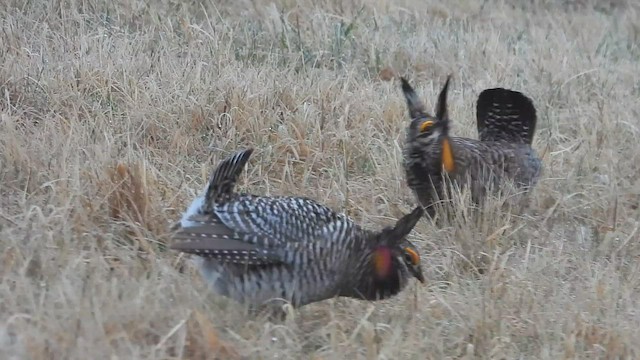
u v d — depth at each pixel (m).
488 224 13.16
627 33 27.86
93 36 17.62
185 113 15.29
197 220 10.41
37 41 17.09
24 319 9.26
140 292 9.97
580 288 12.07
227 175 10.53
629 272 13.05
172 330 9.33
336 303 11.29
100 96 15.51
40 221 11.38
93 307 9.52
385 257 10.70
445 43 21.58
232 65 17.45
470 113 17.36
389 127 16.11
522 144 14.48
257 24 20.75
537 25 27.09
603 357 10.73
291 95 16.19
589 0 31.22
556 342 10.81
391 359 9.82
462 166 13.27
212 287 10.60
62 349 8.86
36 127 14.30
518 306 11.43
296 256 10.29
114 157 13.23
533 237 13.68
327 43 19.95
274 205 10.46
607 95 19.69
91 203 12.05
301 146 14.97
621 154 16.84
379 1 23.88
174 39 18.52
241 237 10.20
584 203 14.80
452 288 11.77
